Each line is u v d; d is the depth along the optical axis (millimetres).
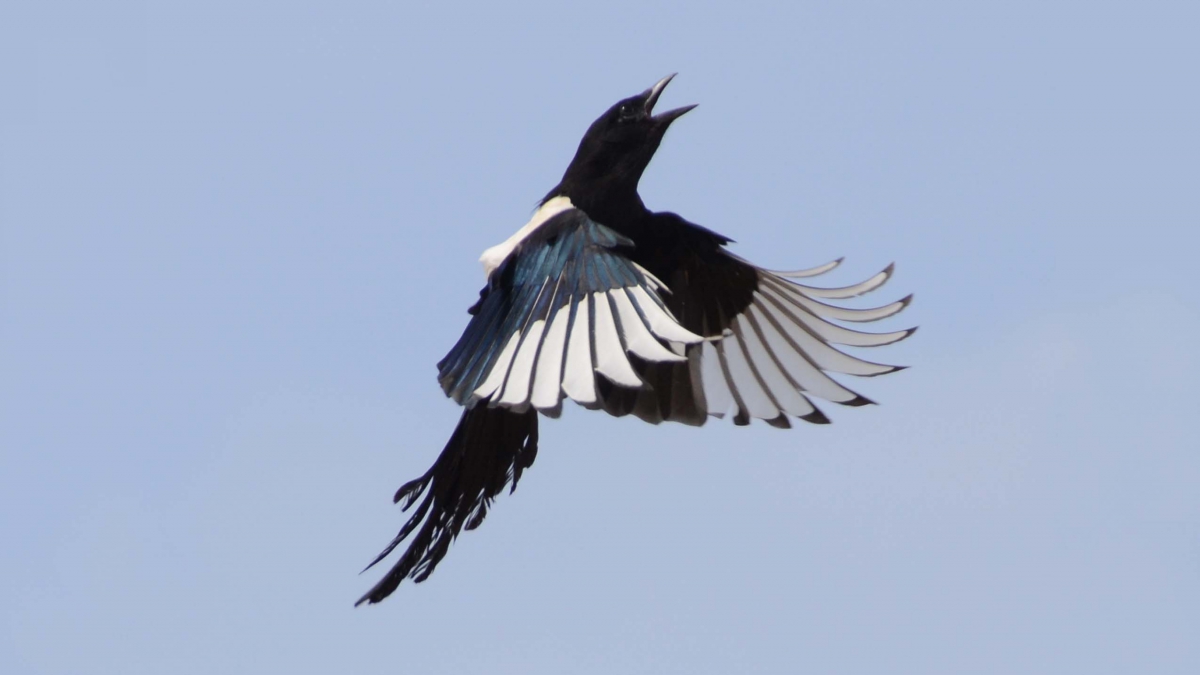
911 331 13703
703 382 13961
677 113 13680
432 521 13023
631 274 11922
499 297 12102
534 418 13008
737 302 14172
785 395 13938
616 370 11227
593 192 13578
